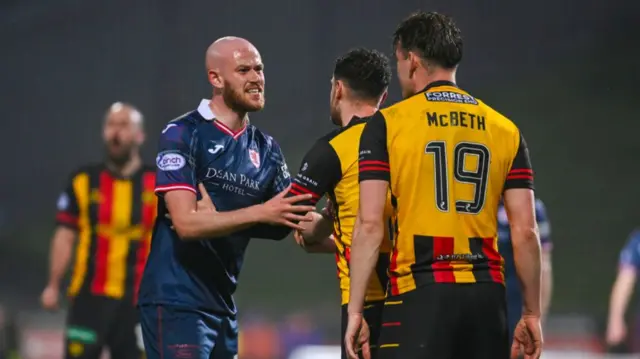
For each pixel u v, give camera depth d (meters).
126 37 93.12
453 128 14.30
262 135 18.17
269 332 46.56
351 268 14.20
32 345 46.78
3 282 79.06
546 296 25.61
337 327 46.97
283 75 90.25
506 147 14.55
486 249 14.36
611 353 38.44
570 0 85.94
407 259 14.17
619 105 81.38
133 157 28.50
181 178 16.72
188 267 17.20
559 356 33.25
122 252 27.84
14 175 95.00
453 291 13.96
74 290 27.94
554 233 71.62
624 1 84.69
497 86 85.75
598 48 85.50
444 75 14.77
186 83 90.44
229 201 17.50
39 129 95.88
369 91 16.86
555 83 84.69
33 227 88.94
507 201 14.66
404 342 13.98
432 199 14.12
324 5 88.00
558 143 78.50
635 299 50.47
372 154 14.25
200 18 90.94
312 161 16.27
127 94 92.62
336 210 16.59
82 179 28.28
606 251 69.12
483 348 14.16
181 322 17.08
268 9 90.31
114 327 27.62
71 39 95.62
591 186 74.12
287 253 79.50
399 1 84.25
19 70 97.06
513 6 86.94
